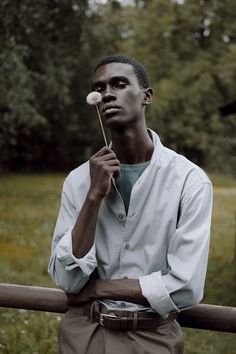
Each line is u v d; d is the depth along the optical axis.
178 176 2.03
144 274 2.03
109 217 2.08
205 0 17.64
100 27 24.31
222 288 7.75
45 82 17.05
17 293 2.51
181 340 2.09
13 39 10.40
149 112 21.66
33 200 20.05
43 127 30.25
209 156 30.34
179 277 1.92
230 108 9.38
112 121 2.02
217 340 5.27
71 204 2.15
